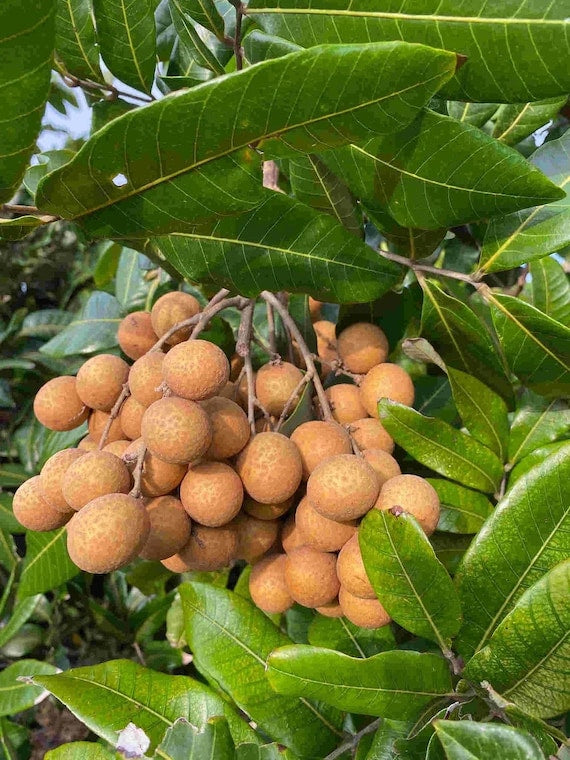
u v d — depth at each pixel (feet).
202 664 1.03
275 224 0.95
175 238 0.96
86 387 0.94
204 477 0.84
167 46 1.23
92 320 1.56
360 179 0.93
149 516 0.83
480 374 1.12
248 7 0.82
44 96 0.63
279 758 0.83
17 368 1.91
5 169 0.69
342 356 1.10
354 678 0.77
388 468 0.91
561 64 0.72
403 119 0.68
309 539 0.87
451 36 0.74
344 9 0.78
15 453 1.78
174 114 0.65
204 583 1.08
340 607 0.95
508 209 0.87
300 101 0.66
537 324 0.98
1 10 0.56
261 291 0.99
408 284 1.28
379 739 0.90
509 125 1.10
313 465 0.90
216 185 0.72
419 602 0.84
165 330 1.04
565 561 0.76
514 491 0.88
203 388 0.83
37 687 1.30
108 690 0.95
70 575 1.25
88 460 0.82
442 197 0.89
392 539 0.82
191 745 0.80
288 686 0.77
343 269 0.98
